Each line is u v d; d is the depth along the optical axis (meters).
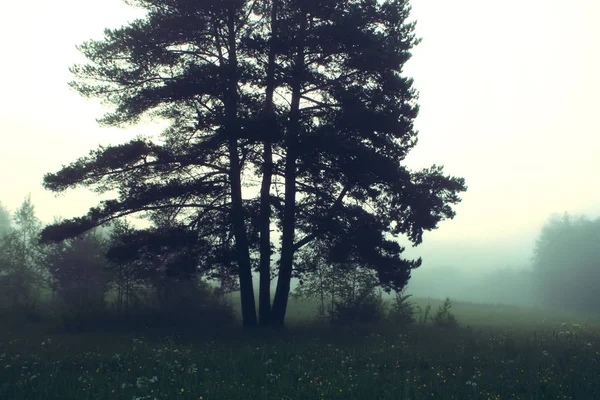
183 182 17.78
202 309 23.83
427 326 22.00
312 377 8.19
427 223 17.39
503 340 14.51
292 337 14.80
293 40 17.20
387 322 22.88
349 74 18.88
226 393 6.99
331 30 17.19
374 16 18.47
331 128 16.70
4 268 31.59
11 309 23.72
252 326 17.69
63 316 20.50
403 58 18.19
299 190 18.94
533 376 8.52
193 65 17.36
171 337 14.60
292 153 16.59
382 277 17.94
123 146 16.81
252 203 18.52
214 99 17.77
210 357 10.08
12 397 6.72
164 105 18.59
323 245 19.31
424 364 10.02
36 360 9.89
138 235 17.48
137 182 17.56
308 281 26.91
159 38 17.30
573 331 19.22
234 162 18.22
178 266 16.97
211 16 17.45
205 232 17.67
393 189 17.61
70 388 7.13
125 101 17.72
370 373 8.58
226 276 20.70
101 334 17.25
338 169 17.52
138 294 25.98
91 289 29.14
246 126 15.92
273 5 18.88
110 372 8.66
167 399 6.68
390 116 17.19
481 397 7.17
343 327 19.31
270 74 17.20
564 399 6.97
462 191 18.31
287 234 18.33
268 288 18.56
